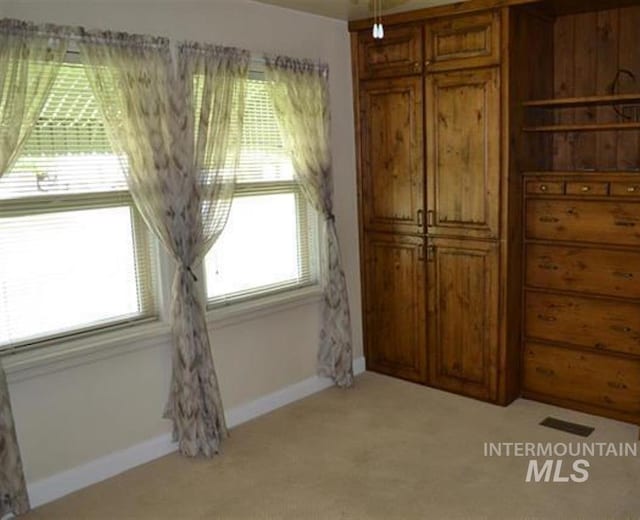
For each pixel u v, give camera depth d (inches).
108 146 115.7
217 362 137.6
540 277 144.1
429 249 155.3
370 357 173.2
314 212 158.1
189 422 125.3
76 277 114.8
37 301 110.1
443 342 156.5
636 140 141.3
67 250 113.0
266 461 123.7
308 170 149.1
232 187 131.0
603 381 138.1
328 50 154.9
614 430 132.5
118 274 120.8
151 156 116.9
